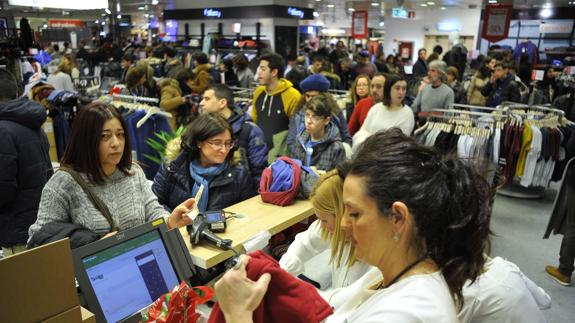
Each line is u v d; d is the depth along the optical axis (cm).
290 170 235
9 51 537
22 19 713
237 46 1244
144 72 557
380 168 78
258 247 182
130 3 1562
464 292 130
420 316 72
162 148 365
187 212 182
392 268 81
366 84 498
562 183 330
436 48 986
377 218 78
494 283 133
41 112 251
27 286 90
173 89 518
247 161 280
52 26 1811
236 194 238
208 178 231
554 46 1540
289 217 214
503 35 1116
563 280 335
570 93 644
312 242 173
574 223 326
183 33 1574
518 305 132
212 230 191
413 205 75
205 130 223
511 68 637
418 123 551
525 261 371
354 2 1455
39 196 256
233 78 777
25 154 245
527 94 691
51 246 93
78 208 175
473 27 1683
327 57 1048
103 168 181
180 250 142
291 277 94
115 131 177
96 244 122
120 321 120
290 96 392
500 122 470
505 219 460
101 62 1168
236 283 87
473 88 700
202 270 175
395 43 1884
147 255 133
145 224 136
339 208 136
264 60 389
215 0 1409
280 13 1303
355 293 105
